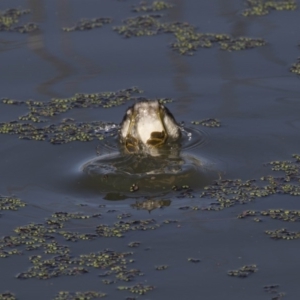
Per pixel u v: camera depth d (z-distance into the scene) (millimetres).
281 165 27391
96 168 27422
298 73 34031
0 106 32312
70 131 30219
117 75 34438
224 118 30797
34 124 30812
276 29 37719
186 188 26188
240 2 40594
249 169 27219
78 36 37656
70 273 21906
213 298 20609
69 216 24688
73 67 35156
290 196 25422
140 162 27781
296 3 40156
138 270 21922
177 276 21594
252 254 22438
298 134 29375
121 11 40094
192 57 35656
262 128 29953
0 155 28625
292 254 22391
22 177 27156
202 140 29219
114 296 20859
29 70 34969
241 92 32688
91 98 32750
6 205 25375
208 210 24734
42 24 38844
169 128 29125
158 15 39594
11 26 38719
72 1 41188
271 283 21188
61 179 26938
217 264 22031
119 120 31016
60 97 32875
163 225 24000
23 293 21125
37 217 24688
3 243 23359
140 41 37125
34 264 22359
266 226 23781
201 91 32938
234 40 36906
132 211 24891
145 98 32625
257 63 34969
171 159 27953
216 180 26594
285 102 31828
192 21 38938
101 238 23453
